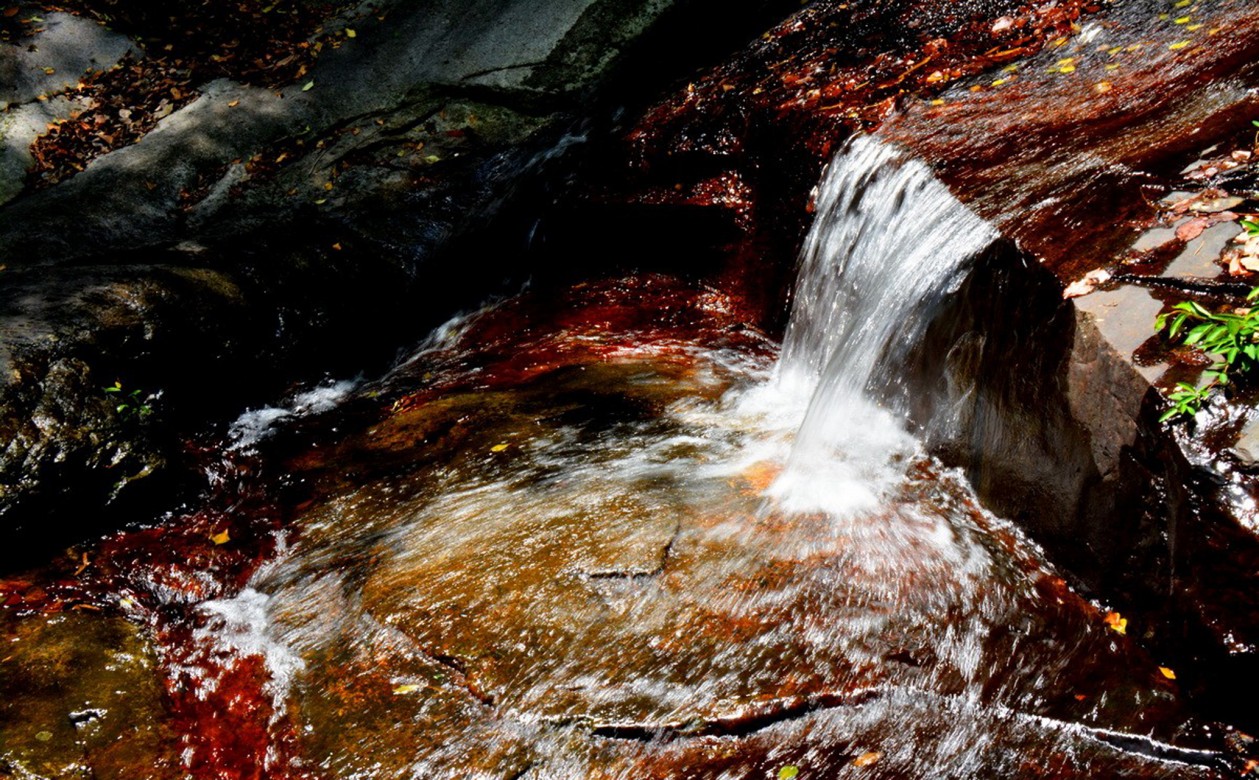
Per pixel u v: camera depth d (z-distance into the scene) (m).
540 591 3.77
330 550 4.42
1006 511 3.79
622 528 4.07
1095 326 3.17
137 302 5.55
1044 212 3.73
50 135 8.04
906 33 6.00
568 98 7.87
